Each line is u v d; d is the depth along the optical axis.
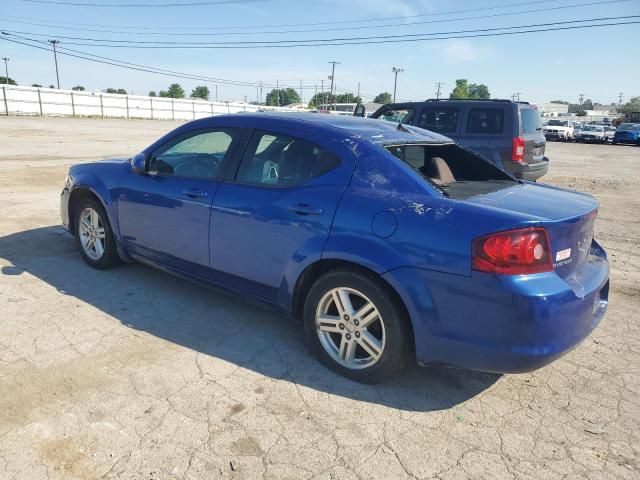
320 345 3.43
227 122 4.05
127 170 4.66
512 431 2.88
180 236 4.13
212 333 3.89
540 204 3.14
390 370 3.16
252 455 2.59
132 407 2.92
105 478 2.40
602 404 3.17
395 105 10.47
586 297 2.91
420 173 3.24
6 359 3.36
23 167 12.28
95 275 4.94
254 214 3.60
